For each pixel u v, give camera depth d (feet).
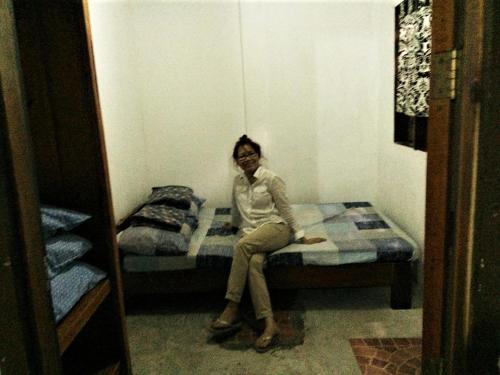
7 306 2.56
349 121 12.66
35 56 4.69
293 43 12.27
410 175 10.18
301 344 7.74
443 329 3.80
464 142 3.40
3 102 2.56
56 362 3.14
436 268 3.79
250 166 8.79
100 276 5.07
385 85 11.80
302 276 8.76
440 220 3.70
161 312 9.21
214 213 12.00
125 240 8.57
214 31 12.21
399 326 8.22
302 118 12.66
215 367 7.18
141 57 12.30
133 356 7.57
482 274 3.45
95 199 5.04
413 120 9.65
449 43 3.46
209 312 9.15
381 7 11.80
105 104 9.84
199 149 12.82
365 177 12.98
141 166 12.40
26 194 2.75
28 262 2.75
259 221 8.75
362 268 8.73
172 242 8.62
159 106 12.58
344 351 7.47
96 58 9.49
